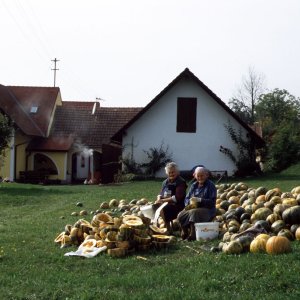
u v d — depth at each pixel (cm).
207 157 3628
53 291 793
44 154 4394
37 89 5044
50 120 4681
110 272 899
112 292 766
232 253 952
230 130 3597
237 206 1347
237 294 718
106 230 1070
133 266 932
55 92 5003
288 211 1089
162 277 828
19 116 4447
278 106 8944
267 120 8306
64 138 4569
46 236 1273
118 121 4825
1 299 769
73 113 4919
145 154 3644
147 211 1250
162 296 728
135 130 3653
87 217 1593
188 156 3631
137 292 763
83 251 1034
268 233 1073
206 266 868
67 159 4453
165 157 3612
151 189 2488
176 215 1238
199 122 3634
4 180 3909
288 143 4100
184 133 3634
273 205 1196
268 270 805
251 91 9806
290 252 912
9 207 2080
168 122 3644
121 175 3503
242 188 1677
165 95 3641
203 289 750
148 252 1043
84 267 940
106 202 1794
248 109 9069
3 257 1036
